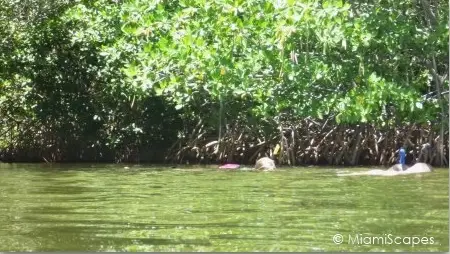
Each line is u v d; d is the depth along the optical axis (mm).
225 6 12461
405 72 15297
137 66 15406
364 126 17812
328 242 6273
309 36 13055
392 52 14227
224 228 6988
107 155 22219
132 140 21672
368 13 13883
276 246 6105
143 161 21656
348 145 17938
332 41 12711
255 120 18828
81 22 19859
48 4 20734
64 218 7742
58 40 20812
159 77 14500
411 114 15422
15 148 23141
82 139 22266
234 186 11398
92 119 21906
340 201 9070
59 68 21312
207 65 13125
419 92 14875
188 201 9219
